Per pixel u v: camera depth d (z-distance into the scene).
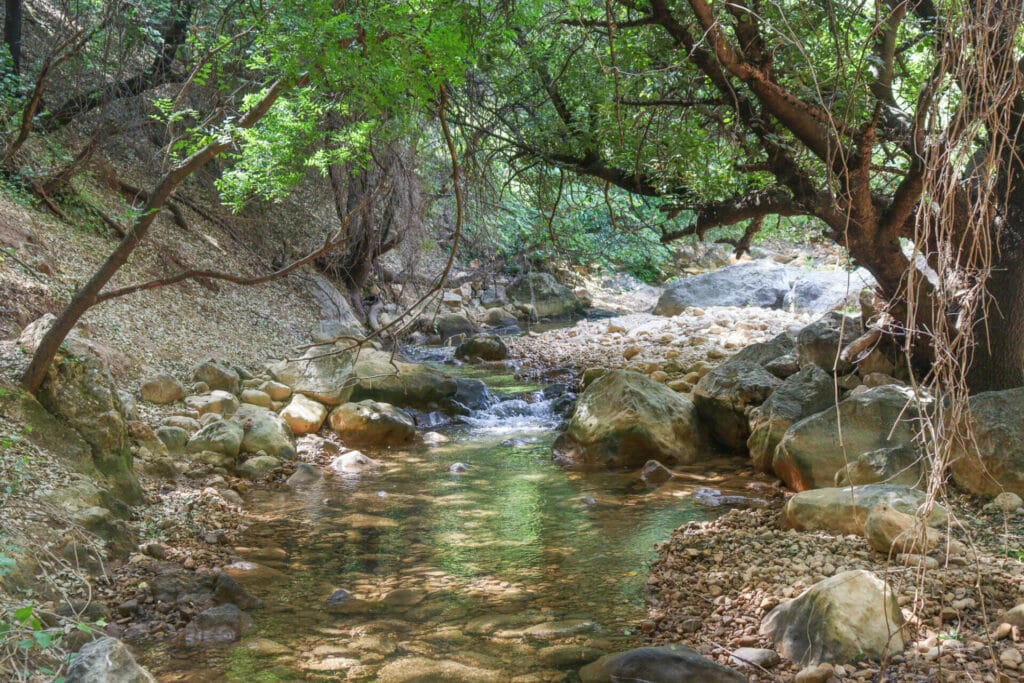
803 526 6.18
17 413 6.14
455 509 7.36
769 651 4.57
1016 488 6.18
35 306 8.80
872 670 4.27
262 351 11.73
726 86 7.34
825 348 9.38
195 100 11.23
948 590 4.90
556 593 5.56
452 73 5.15
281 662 4.59
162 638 4.80
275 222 15.83
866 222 7.45
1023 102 6.51
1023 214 7.06
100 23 10.36
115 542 5.71
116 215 11.95
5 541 4.60
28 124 9.68
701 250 23.50
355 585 5.70
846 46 4.73
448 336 16.33
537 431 10.46
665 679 4.29
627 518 7.05
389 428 9.72
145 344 10.05
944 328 2.70
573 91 8.63
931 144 2.86
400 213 12.65
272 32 5.03
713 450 9.25
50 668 3.71
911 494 5.98
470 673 4.49
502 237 14.46
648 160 8.50
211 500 7.11
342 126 7.54
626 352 13.37
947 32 2.89
